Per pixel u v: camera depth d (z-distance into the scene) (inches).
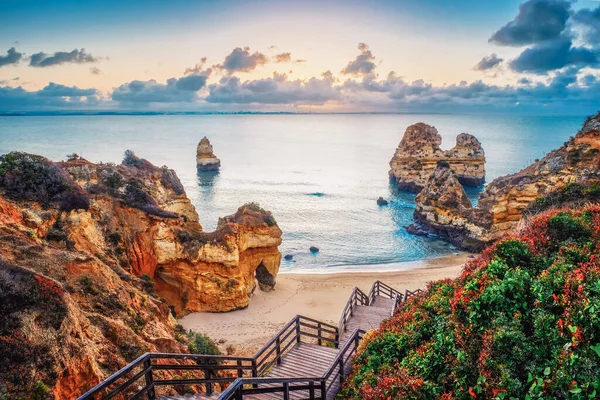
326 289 1432.1
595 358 269.7
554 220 444.5
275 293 1384.1
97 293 621.9
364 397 356.8
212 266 1205.7
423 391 329.1
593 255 378.6
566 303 320.8
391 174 4013.3
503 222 1889.8
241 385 309.7
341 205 3078.2
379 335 473.1
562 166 1784.0
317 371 515.5
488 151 6461.6
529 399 270.2
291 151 7411.4
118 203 1141.1
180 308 1208.2
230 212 2778.1
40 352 339.6
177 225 1219.9
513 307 346.6
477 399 304.8
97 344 469.4
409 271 1686.8
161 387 468.8
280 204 3095.5
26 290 374.3
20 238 629.9
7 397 303.6
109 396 291.6
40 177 933.2
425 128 3663.9
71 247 842.8
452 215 2150.6
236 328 1105.4
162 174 1667.1
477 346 337.4
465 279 444.8
